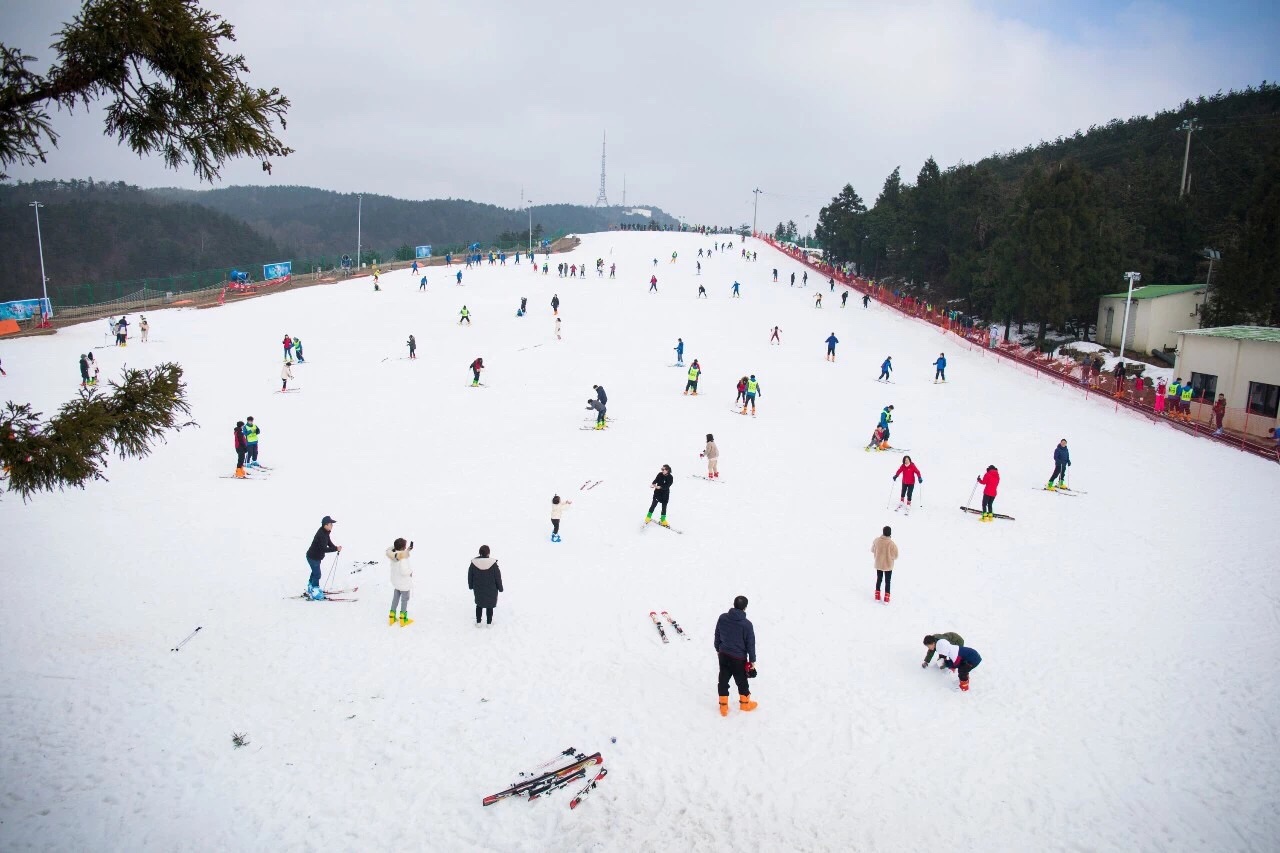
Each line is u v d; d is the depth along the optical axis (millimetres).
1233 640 12086
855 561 15453
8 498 18234
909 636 12234
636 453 23234
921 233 64750
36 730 9117
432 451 23188
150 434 7586
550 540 16297
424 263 78438
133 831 7504
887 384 34688
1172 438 26422
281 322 44844
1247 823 7984
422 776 8547
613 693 10398
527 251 93188
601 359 37438
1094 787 8562
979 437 26312
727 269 74875
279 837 7520
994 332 42125
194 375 32281
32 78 6578
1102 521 18047
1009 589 14125
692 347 40906
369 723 9531
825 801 8320
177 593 13438
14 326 41250
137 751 8781
